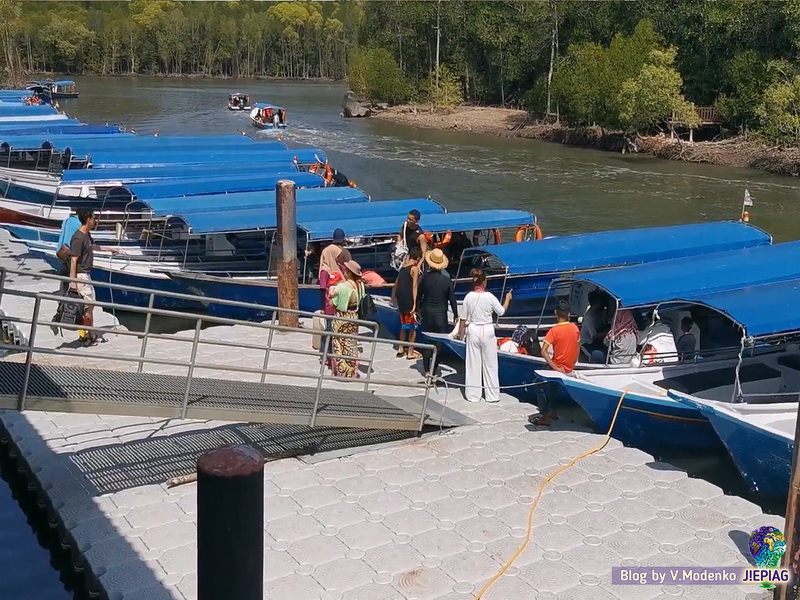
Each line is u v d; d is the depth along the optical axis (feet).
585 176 148.15
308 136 200.13
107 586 25.90
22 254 71.20
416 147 184.24
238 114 240.73
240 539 15.47
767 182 143.43
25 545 31.17
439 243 60.54
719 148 168.86
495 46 261.85
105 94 317.42
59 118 119.34
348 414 35.45
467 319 40.81
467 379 41.16
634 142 179.52
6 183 82.02
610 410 36.55
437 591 25.81
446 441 36.55
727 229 57.67
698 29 190.08
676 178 146.82
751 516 30.45
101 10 547.08
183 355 47.32
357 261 61.67
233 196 65.82
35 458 34.14
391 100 265.34
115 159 79.82
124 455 34.71
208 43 473.26
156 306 59.47
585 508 30.89
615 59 181.06
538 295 57.11
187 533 28.94
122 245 65.82
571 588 26.04
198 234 56.70
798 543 23.62
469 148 184.34
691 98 192.75
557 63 227.20
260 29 483.92
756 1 177.06
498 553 27.89
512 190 133.80
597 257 52.08
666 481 32.99
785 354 41.01
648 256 53.11
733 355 41.34
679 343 41.47
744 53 173.99
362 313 50.08
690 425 36.35
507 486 32.48
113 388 33.24
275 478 32.86
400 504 31.01
